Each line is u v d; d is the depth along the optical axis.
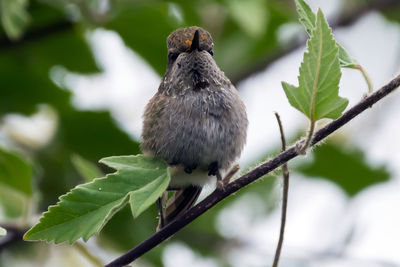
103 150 10.78
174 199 7.98
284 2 11.71
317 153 12.03
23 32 9.94
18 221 8.59
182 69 7.80
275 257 5.77
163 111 7.57
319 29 5.32
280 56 12.55
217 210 11.46
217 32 12.09
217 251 11.28
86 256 7.80
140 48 10.74
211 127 7.51
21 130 10.60
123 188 5.41
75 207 5.31
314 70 5.32
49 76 10.63
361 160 12.02
